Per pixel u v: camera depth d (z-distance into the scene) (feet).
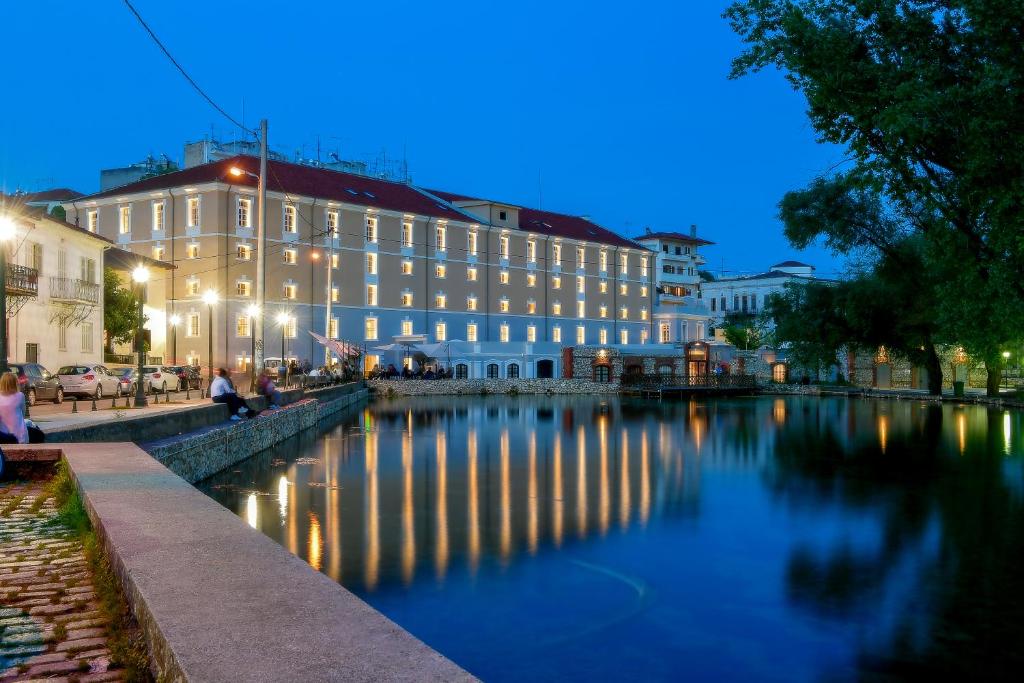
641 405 235.61
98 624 17.99
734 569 55.06
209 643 12.31
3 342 58.95
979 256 76.64
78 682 14.79
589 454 118.42
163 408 105.81
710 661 39.24
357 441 128.57
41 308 138.92
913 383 317.83
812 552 59.67
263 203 117.91
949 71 72.02
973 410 204.23
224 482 80.33
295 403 135.85
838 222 191.52
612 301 347.56
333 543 61.31
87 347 157.38
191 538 19.99
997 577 53.16
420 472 97.19
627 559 57.47
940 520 71.56
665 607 46.78
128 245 236.02
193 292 224.53
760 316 250.78
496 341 288.71
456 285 288.30
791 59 72.13
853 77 70.38
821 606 47.19
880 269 199.11
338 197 254.47
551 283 323.78
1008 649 40.88
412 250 274.16
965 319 87.35
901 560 57.41
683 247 407.23
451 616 45.09
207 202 223.30
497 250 303.27
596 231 361.10
